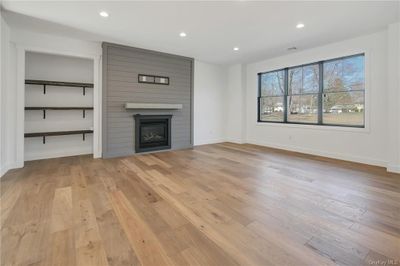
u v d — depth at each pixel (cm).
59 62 451
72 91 469
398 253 150
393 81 351
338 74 451
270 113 602
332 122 465
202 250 154
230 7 292
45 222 191
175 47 478
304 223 192
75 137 479
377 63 384
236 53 528
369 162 401
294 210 217
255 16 318
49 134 416
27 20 333
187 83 578
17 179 310
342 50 429
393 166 352
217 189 274
